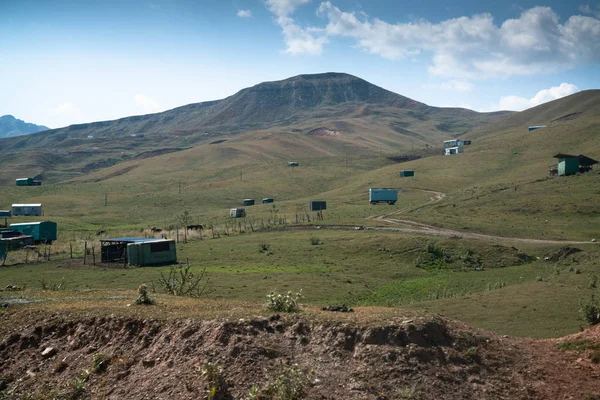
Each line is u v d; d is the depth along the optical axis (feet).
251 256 239.71
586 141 586.86
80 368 60.85
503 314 107.34
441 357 53.16
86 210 517.55
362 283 179.11
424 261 219.20
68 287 168.35
